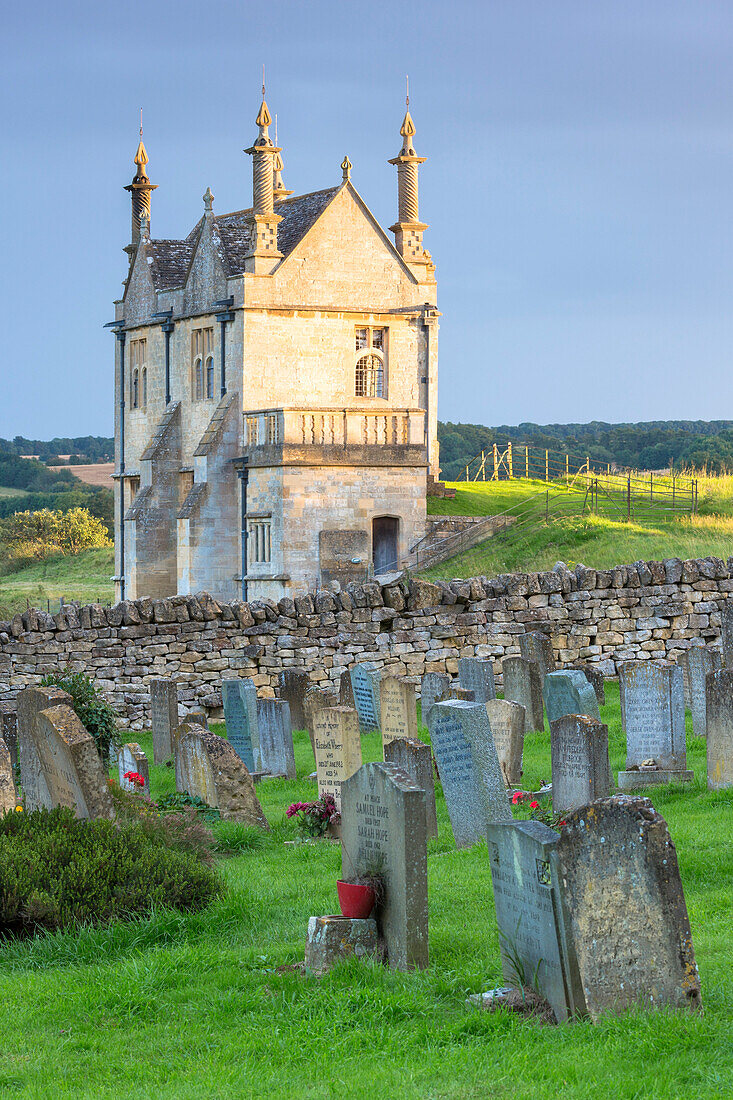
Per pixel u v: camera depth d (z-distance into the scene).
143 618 31.34
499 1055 8.90
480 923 12.37
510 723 20.06
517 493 58.78
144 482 59.19
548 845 9.63
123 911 12.80
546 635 32.12
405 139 58.59
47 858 13.29
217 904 13.09
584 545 46.19
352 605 32.59
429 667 32.75
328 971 10.82
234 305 54.81
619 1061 8.58
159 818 16.00
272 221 54.84
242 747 24.61
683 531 46.25
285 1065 9.20
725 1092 8.05
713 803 17.31
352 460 51.41
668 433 135.75
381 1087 8.53
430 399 58.03
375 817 11.24
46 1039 10.09
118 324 63.91
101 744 21.92
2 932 12.59
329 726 19.62
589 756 17.11
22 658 30.58
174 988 11.01
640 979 9.45
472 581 33.12
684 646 33.50
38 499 162.25
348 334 56.28
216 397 56.47
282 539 50.59
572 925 9.38
